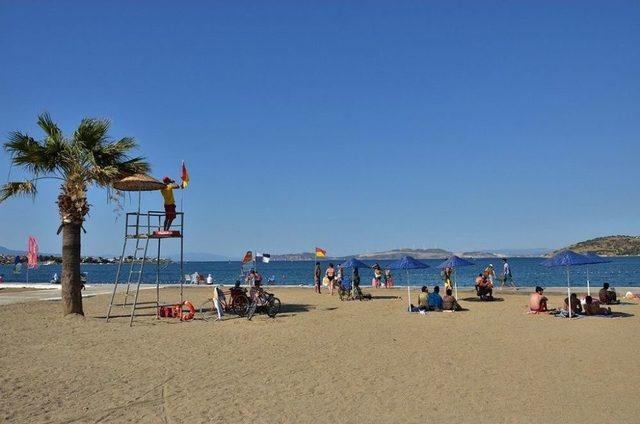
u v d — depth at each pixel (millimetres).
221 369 11195
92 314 21250
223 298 20797
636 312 19281
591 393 9039
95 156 19281
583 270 89750
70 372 10984
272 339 14859
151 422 7812
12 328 17031
